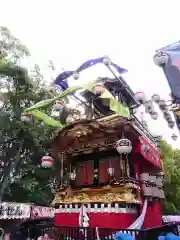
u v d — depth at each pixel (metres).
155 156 16.53
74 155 15.52
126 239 8.45
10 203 14.09
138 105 17.88
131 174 13.48
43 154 21.92
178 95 9.38
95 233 9.98
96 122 13.21
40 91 22.38
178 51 8.87
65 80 16.23
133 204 12.48
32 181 21.38
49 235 11.49
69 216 13.65
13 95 21.20
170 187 27.58
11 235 12.71
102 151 14.45
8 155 21.73
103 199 12.47
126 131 13.16
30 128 20.19
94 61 14.34
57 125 16.19
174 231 10.00
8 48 22.53
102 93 12.77
